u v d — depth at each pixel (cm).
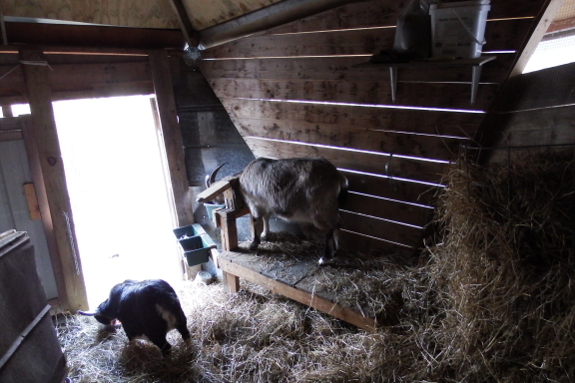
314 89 308
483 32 196
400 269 288
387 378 221
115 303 288
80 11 305
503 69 213
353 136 300
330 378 232
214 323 303
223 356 273
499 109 232
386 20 249
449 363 212
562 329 169
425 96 250
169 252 549
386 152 286
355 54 273
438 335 226
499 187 191
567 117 193
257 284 328
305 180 295
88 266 517
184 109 391
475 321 199
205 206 383
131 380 258
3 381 158
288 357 263
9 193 316
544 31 206
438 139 256
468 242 204
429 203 277
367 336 252
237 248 346
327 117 310
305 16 300
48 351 197
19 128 313
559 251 175
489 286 196
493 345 192
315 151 333
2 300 169
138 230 621
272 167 312
